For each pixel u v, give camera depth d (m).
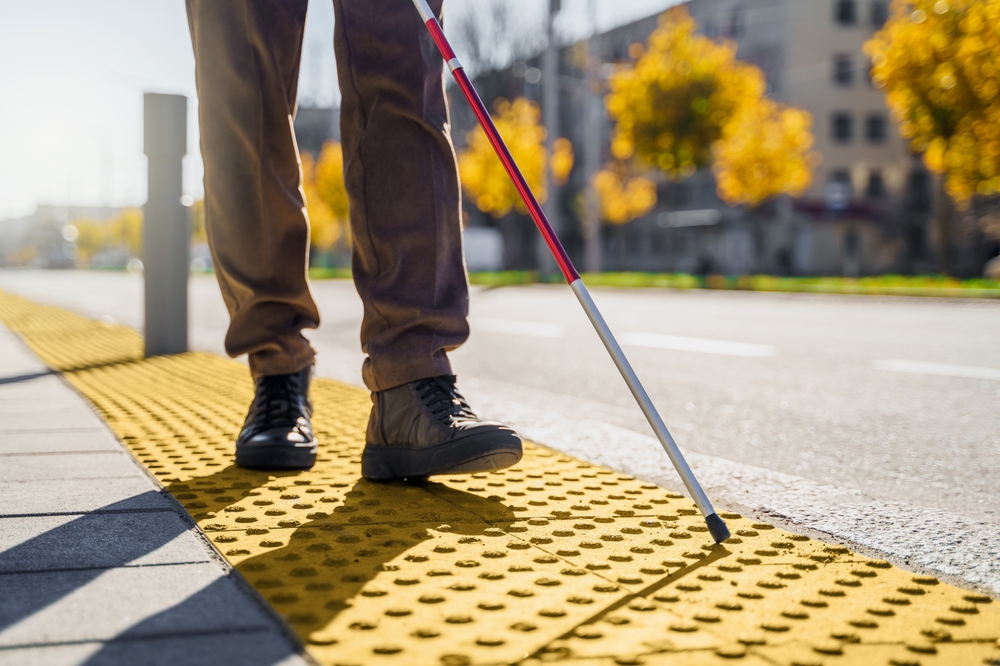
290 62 2.60
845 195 42.88
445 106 2.49
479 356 6.21
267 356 2.59
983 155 17.66
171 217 5.72
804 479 2.59
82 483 2.21
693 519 2.00
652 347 6.66
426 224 2.40
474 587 1.48
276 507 2.03
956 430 3.43
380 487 2.29
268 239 2.57
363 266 2.45
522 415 3.75
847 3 42.50
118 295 16.70
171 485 2.25
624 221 43.22
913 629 1.35
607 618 1.34
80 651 1.17
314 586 1.47
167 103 5.70
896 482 2.57
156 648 1.18
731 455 2.98
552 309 11.60
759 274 43.44
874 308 11.12
